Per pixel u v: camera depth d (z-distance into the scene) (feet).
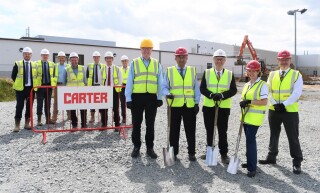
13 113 34.50
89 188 13.56
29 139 22.47
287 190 13.53
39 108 27.02
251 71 15.28
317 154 19.33
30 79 25.00
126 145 21.01
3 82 53.06
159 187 13.76
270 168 16.56
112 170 15.99
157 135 24.39
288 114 15.74
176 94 17.11
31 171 15.67
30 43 85.46
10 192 13.04
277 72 16.72
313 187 13.91
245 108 15.43
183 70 17.47
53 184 13.98
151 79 17.74
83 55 95.04
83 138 22.94
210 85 16.94
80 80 27.12
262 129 27.22
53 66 27.63
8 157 17.93
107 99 23.70
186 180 14.67
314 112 38.93
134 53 107.45
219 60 16.81
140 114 17.98
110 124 28.66
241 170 16.24
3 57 82.28
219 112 16.88
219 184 14.20
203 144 21.59
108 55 27.20
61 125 27.78
